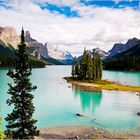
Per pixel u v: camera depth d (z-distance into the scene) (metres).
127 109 72.94
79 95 99.50
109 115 65.06
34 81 154.88
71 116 63.31
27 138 36.28
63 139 44.44
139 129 52.03
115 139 44.75
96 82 142.62
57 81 155.62
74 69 169.50
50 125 54.50
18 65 36.16
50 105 77.50
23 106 36.28
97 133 48.66
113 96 97.56
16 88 36.19
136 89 116.88
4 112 63.62
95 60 153.50
